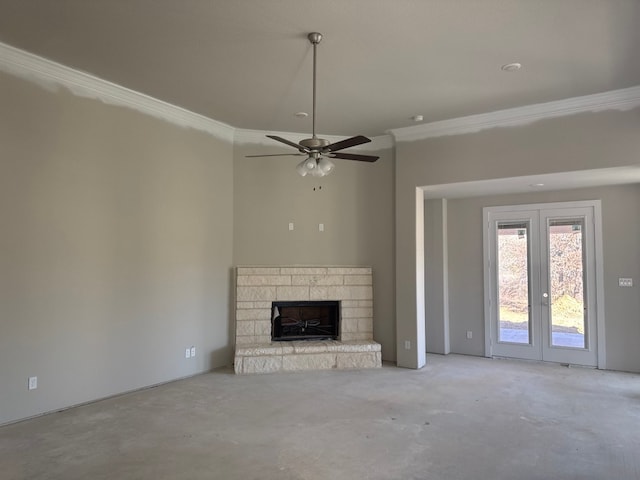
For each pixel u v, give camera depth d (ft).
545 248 20.25
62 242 13.50
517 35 11.40
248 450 10.72
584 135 15.57
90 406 13.84
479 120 17.54
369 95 15.60
